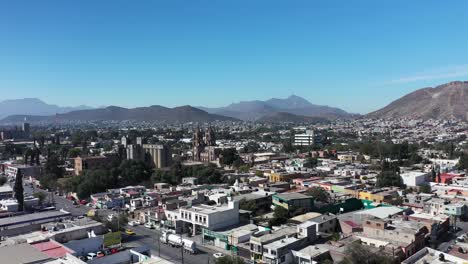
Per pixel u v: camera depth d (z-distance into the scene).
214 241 118.81
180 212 133.12
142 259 90.94
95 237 109.06
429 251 97.62
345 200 160.12
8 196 187.62
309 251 99.38
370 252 90.25
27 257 84.81
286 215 135.62
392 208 140.62
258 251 102.56
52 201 187.25
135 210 157.12
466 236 119.06
